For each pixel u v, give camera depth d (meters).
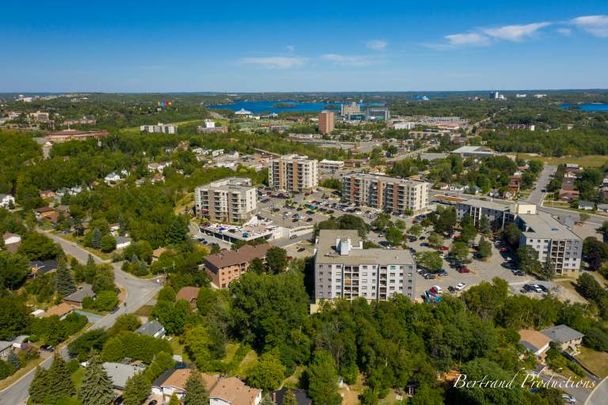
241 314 163.00
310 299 195.50
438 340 151.62
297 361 151.62
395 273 184.88
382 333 154.25
